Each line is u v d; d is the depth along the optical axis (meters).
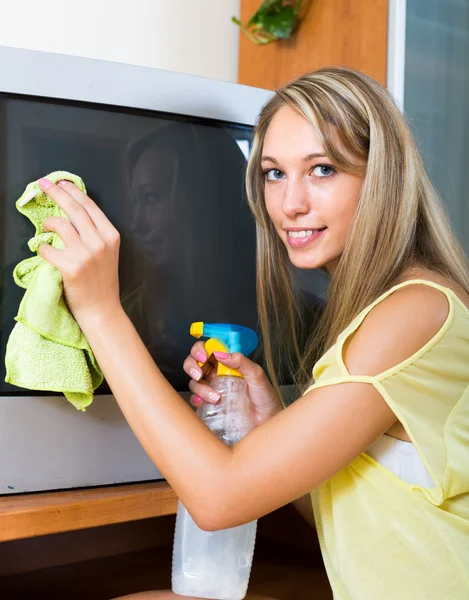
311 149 0.89
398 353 0.80
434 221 0.95
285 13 1.71
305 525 1.46
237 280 1.16
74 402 0.97
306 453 0.79
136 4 1.69
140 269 1.07
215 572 0.95
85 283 0.87
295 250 0.94
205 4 1.80
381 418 0.80
